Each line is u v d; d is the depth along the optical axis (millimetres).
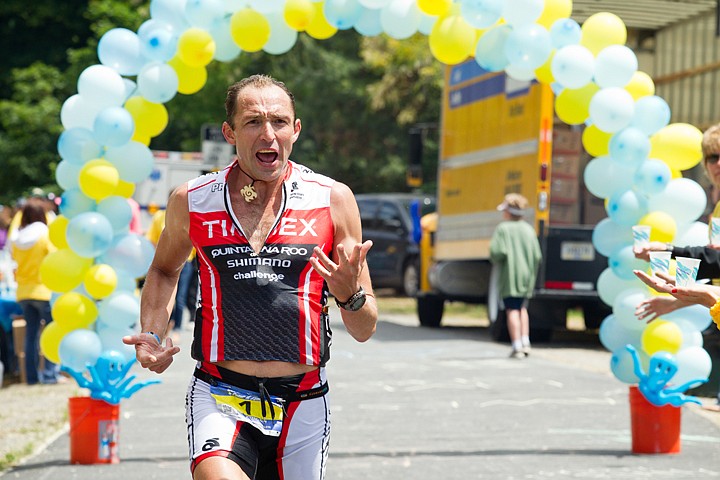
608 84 20875
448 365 35094
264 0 20125
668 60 40781
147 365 11234
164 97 20672
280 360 10953
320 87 87812
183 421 25672
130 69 20812
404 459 20844
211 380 11055
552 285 39281
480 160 44688
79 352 20312
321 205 11250
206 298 11133
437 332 48594
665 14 38500
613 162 21094
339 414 26141
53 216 33094
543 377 32031
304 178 11320
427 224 51312
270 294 10977
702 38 39750
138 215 31219
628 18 39094
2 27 111375
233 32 20562
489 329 48281
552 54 21328
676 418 21203
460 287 47094
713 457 20891
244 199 11156
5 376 35031
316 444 11141
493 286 43281
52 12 108750
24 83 103938
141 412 27031
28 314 32594
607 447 22016
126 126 20172
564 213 39750
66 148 20531
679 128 20875
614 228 21016
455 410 26594
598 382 31031
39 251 32062
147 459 21203
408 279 65500
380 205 67500
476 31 21719
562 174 39906
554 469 19844
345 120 89375
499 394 28953
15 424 25891
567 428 24203
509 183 41969
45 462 21047
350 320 10977
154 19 20734
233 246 11047
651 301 15586
